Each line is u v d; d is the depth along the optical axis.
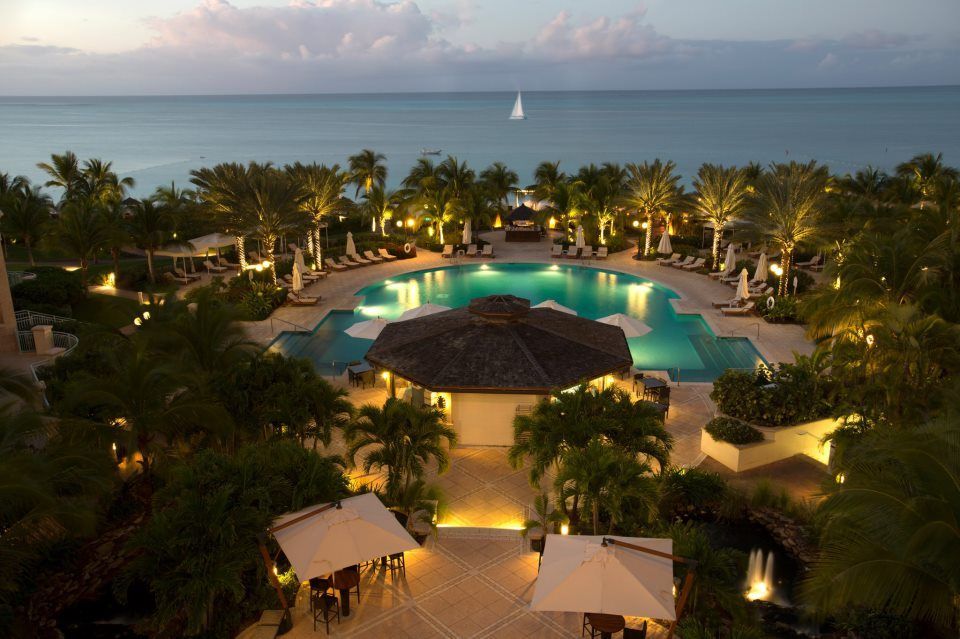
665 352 27.91
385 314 34.00
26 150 172.62
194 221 42.50
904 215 33.69
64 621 12.64
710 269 41.44
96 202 48.84
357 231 58.19
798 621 12.65
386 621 11.84
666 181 45.44
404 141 186.38
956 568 8.34
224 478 12.47
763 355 26.69
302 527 11.64
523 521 15.29
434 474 17.58
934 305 18.73
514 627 11.70
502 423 19.22
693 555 12.14
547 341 20.86
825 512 9.69
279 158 146.50
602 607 9.94
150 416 14.89
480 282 41.22
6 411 13.48
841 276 20.72
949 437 9.14
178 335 18.66
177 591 10.84
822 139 174.38
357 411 18.05
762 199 34.34
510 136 198.38
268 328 30.92
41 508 11.29
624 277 42.19
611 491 12.58
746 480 17.19
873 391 16.20
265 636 11.34
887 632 11.61
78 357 19.28
